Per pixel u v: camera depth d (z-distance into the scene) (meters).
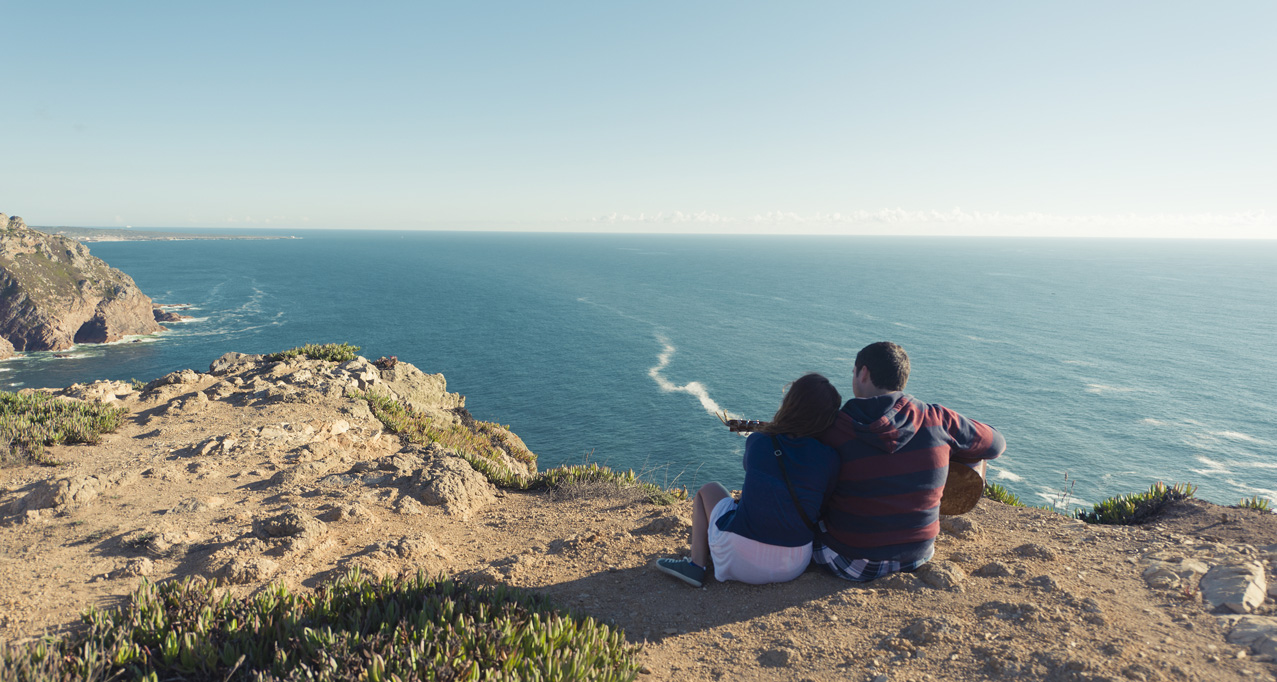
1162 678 2.80
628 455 54.78
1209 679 2.78
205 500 6.82
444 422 14.23
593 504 7.33
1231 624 3.26
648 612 4.13
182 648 3.34
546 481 8.50
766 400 72.81
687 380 81.00
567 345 102.88
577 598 4.41
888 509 3.85
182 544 5.49
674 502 7.29
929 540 4.06
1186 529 5.01
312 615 3.68
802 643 3.55
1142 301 186.00
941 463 3.84
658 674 3.35
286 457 8.80
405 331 114.06
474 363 89.19
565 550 5.44
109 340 105.38
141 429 10.11
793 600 4.07
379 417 11.84
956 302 172.25
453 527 6.44
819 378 3.88
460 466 7.93
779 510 3.87
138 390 12.88
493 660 3.10
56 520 6.23
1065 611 3.61
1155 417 71.31
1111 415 71.88
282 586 4.03
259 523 5.93
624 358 93.56
